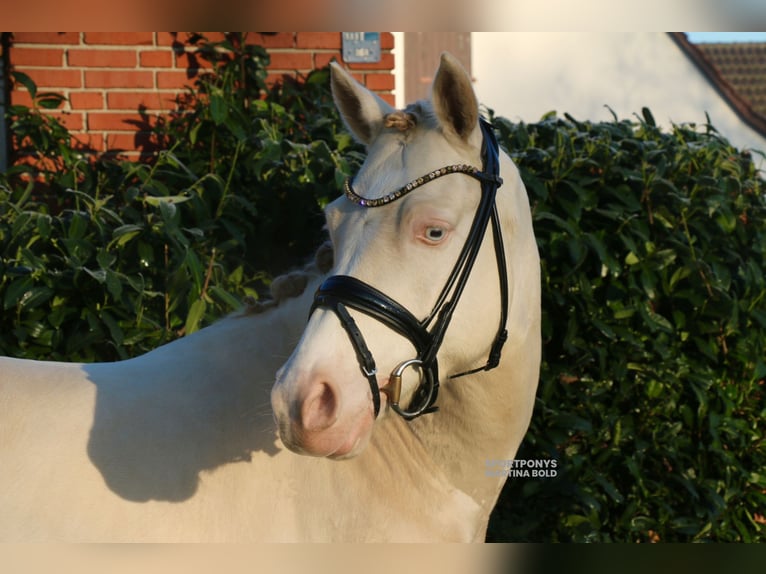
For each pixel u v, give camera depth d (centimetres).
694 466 325
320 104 387
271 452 182
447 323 167
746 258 335
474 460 192
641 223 313
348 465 185
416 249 164
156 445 177
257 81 399
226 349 192
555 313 314
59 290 277
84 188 340
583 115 932
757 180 361
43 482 169
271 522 178
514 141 333
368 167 172
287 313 193
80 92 404
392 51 444
